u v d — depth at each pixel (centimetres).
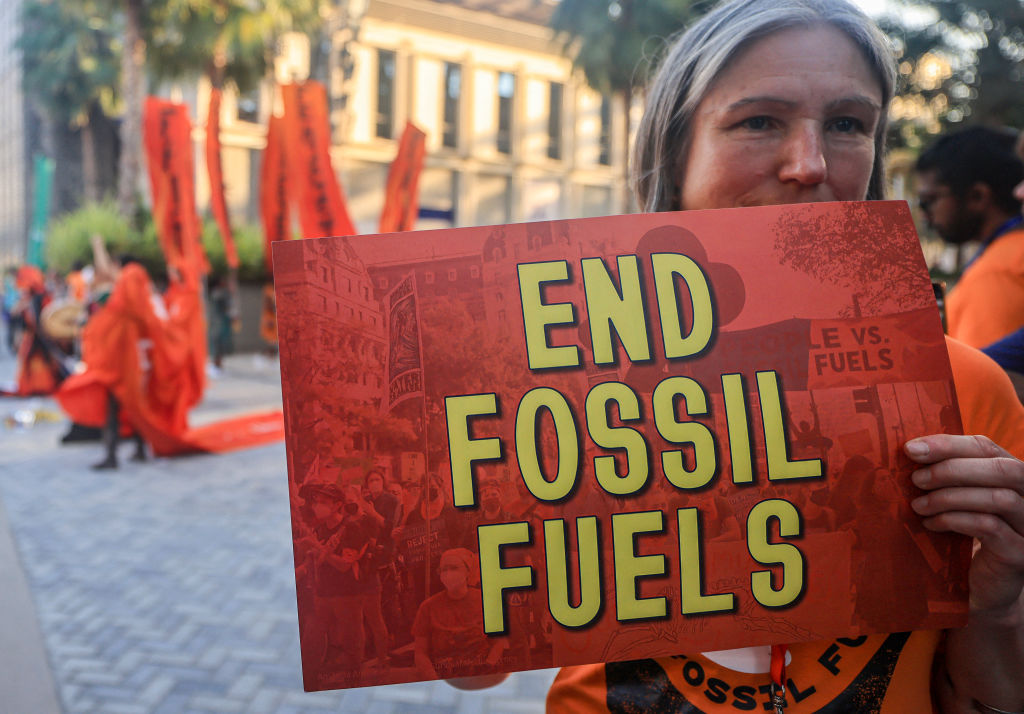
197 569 345
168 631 285
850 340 67
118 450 611
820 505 65
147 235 1373
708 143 77
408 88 2086
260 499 462
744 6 76
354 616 64
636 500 65
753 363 66
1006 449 71
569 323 67
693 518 65
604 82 1259
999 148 163
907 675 70
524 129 2259
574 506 65
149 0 1385
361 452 65
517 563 65
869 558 65
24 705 233
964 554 65
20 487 484
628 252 68
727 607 65
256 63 1494
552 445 65
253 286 1471
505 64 2216
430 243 67
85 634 281
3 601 304
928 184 173
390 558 65
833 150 74
